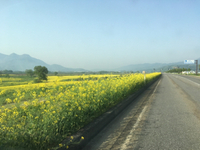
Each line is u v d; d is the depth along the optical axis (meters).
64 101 3.57
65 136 3.05
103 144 3.33
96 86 6.07
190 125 4.44
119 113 5.89
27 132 2.51
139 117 5.30
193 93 11.11
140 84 12.86
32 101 3.34
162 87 15.67
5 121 2.54
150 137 3.64
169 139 3.51
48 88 6.19
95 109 4.53
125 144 3.30
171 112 5.91
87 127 3.68
